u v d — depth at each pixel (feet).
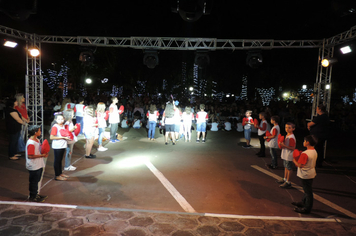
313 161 13.99
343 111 51.34
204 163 24.59
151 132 35.83
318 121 23.70
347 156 28.60
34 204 14.39
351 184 19.56
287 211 14.78
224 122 47.73
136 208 14.76
